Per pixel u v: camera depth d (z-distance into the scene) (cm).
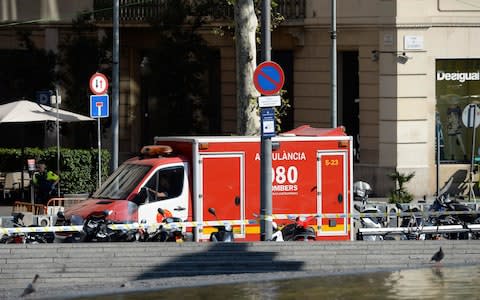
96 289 3919
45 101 7206
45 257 4072
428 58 8231
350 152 5259
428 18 8194
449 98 8319
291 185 5194
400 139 8175
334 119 7588
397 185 8056
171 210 5056
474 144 8125
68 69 8831
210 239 4784
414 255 4375
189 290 3853
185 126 8856
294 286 3912
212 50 9206
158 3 9038
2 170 7862
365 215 5266
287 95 9000
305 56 8762
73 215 4916
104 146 9381
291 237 4969
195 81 8762
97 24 8969
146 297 3722
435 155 8275
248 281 4038
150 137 9581
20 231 4481
